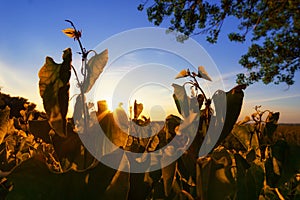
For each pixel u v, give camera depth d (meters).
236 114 0.76
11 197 0.57
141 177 0.73
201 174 0.72
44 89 0.62
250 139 1.14
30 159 0.60
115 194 0.60
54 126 0.62
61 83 0.62
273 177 0.93
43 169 0.60
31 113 1.76
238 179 0.78
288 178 0.92
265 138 1.13
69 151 0.68
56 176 0.60
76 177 0.60
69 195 0.60
